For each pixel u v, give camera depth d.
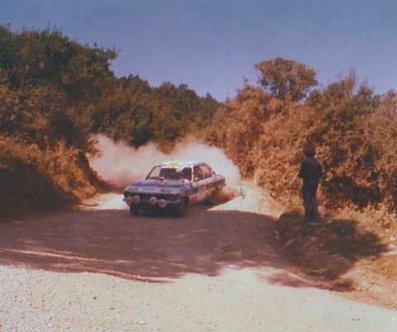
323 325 7.98
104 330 6.37
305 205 15.29
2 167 17.62
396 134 16.75
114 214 17.73
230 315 7.88
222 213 17.86
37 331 6.02
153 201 16.86
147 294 8.41
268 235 15.30
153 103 40.56
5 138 20.20
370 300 10.33
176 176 18.50
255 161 25.42
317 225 14.54
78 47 27.81
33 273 8.37
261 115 30.92
